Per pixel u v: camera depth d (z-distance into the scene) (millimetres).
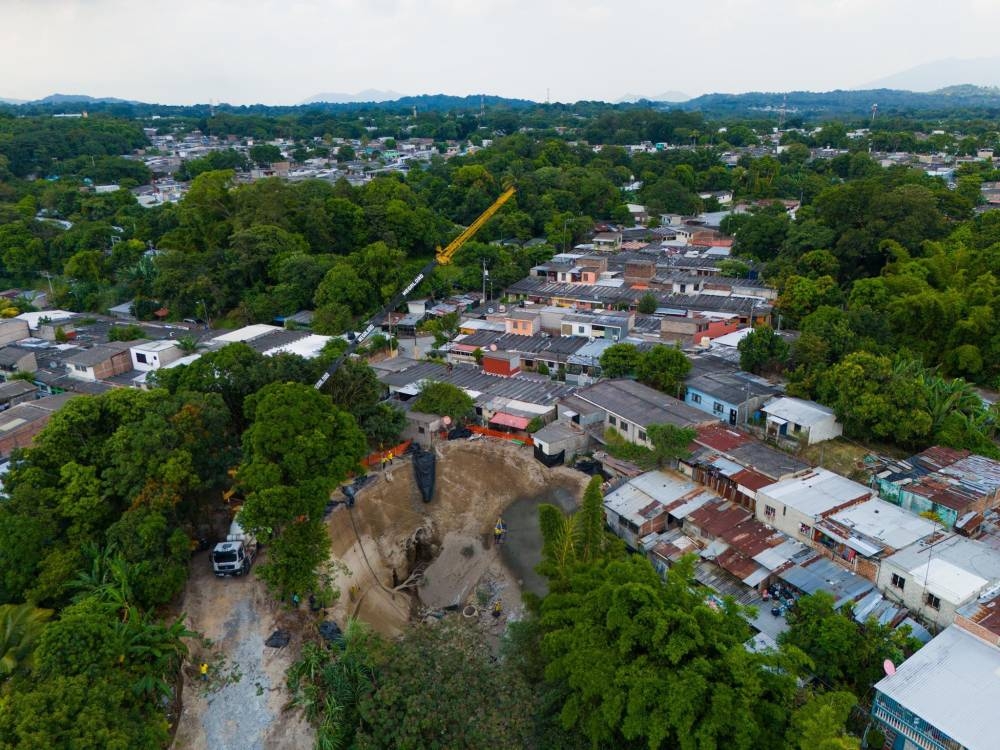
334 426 44312
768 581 40719
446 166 166750
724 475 47844
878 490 47312
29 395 69688
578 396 60250
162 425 42219
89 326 93438
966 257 77812
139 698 31750
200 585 42156
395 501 53000
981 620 34219
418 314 95500
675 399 58938
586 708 29984
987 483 45625
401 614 46094
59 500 39688
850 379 52750
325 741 31859
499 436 58781
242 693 35719
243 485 42062
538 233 134750
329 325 86500
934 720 29297
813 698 28797
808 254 87062
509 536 51250
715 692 26906
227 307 97750
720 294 91312
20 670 31156
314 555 40719
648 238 127438
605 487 50281
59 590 36375
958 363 62469
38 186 150500
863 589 39062
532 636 35688
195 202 109250
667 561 43281
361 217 114188
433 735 30750
